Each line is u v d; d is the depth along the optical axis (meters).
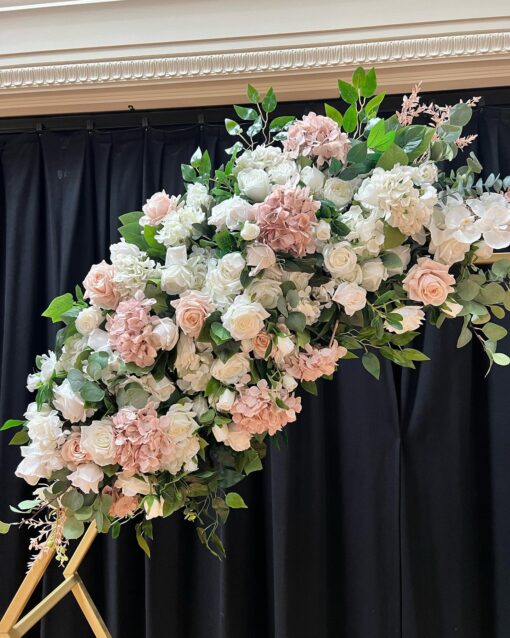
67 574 1.02
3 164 2.16
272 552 1.89
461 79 1.87
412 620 1.79
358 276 0.80
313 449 1.87
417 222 0.78
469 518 1.87
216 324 0.75
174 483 0.79
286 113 2.00
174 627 1.91
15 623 0.87
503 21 1.74
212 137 2.04
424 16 1.76
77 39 1.89
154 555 1.91
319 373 0.81
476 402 1.93
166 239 0.83
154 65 1.87
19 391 2.02
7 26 1.92
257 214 0.77
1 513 1.97
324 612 1.85
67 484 0.79
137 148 2.09
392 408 1.85
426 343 1.86
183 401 0.79
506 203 0.81
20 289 2.07
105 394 0.79
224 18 1.84
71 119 2.11
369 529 1.84
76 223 2.06
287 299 0.79
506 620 1.78
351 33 1.79
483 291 0.84
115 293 0.80
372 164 0.85
